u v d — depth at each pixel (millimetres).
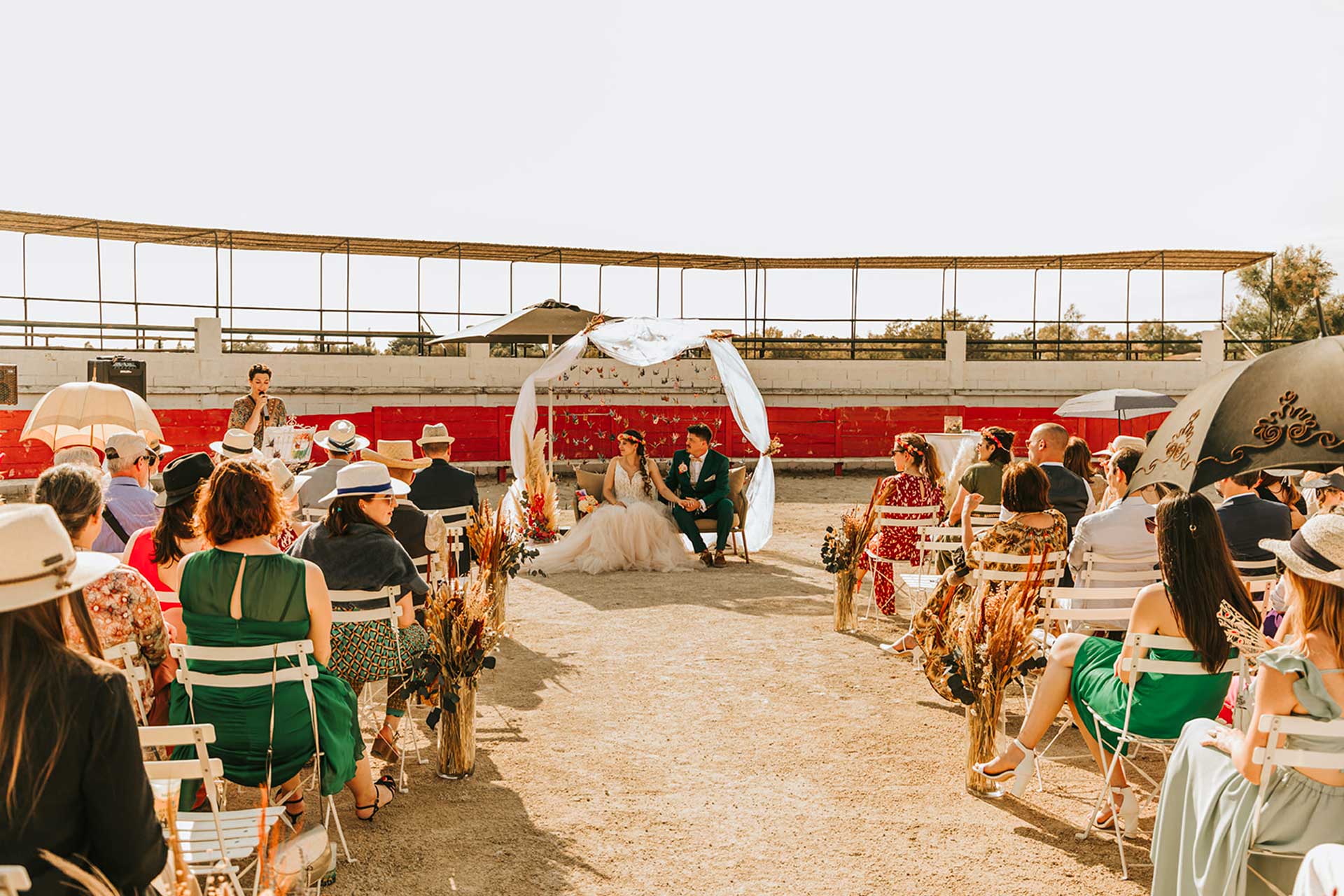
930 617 5625
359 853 4262
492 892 3920
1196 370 24672
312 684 4012
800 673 7191
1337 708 2965
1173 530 4031
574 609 9375
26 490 17062
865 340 24906
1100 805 4426
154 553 4625
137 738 2010
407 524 6273
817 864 4184
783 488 20609
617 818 4660
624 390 23016
